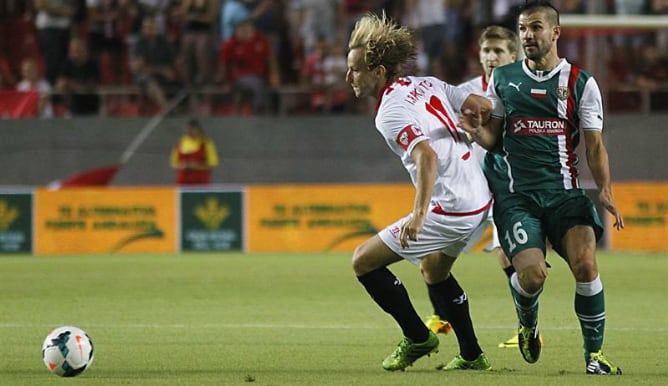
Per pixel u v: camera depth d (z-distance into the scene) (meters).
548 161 24.66
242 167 72.56
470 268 55.06
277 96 75.31
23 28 83.38
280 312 38.19
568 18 63.88
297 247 65.94
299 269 54.56
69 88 77.19
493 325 34.59
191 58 77.12
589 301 24.23
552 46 24.67
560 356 27.86
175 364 26.47
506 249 24.69
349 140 72.12
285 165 72.44
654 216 64.06
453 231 24.14
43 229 66.62
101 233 66.50
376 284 24.64
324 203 65.88
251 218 66.19
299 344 30.22
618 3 71.25
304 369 25.64
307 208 65.88
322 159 72.25
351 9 80.06
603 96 70.12
